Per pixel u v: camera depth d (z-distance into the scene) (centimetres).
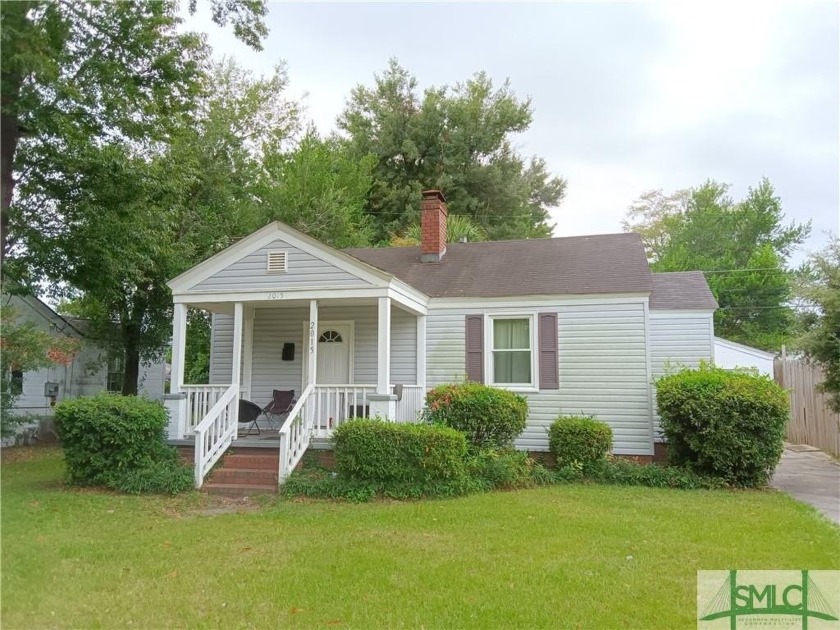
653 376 1299
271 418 1401
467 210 3133
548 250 1514
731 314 3366
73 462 994
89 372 2003
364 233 2702
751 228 3825
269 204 2408
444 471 951
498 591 522
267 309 1452
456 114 3225
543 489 1013
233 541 682
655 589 528
